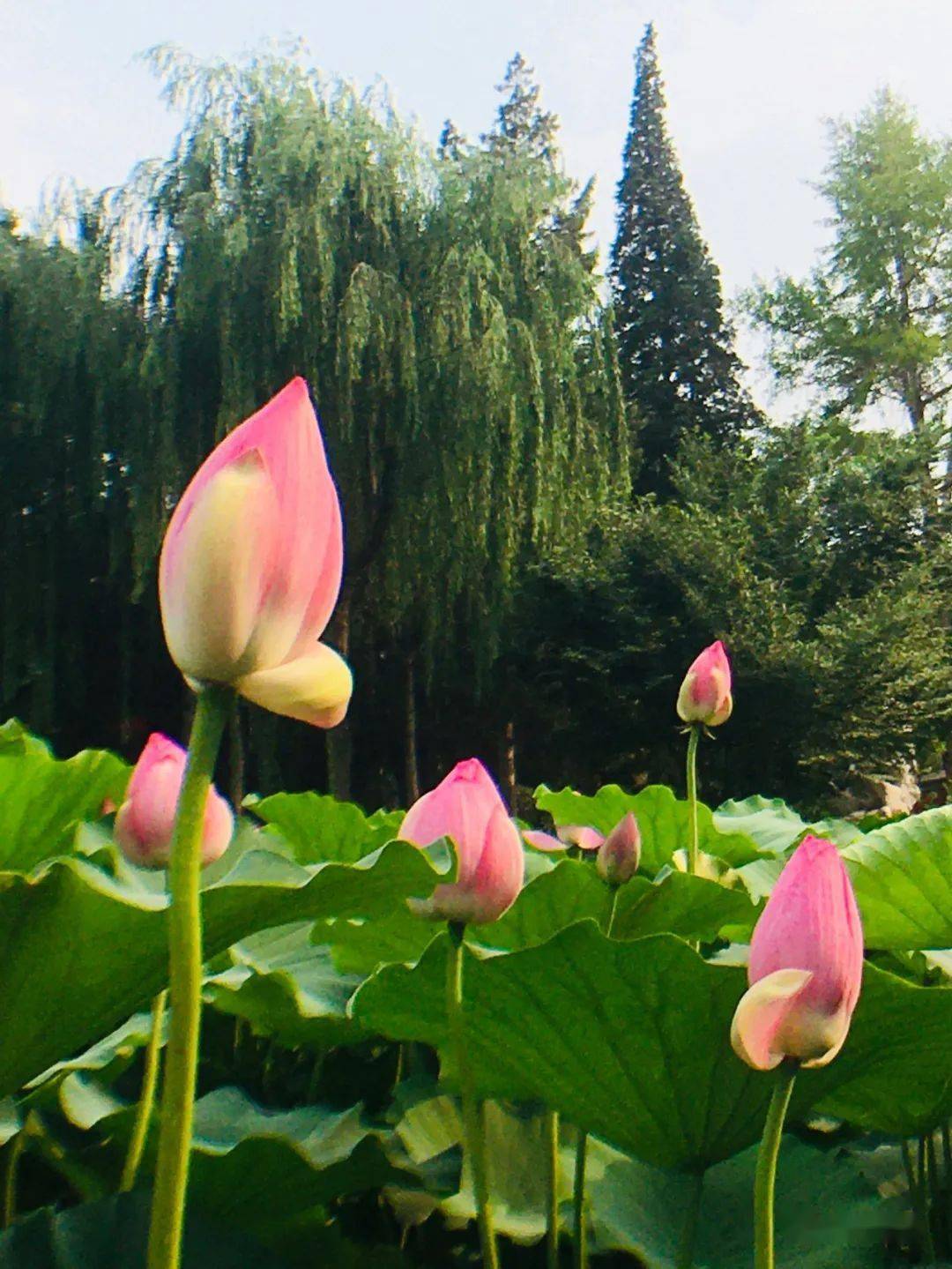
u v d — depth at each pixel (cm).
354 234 1520
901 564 1853
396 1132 135
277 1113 144
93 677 1789
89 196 1520
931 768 1927
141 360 1467
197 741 64
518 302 1578
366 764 1933
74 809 208
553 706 1761
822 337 2716
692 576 1681
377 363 1472
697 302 3033
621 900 171
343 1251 118
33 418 1504
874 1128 138
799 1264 117
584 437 1647
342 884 93
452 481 1485
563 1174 138
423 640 1611
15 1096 140
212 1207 116
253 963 165
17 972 89
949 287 2666
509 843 106
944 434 2150
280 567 65
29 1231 92
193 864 63
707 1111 114
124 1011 97
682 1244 114
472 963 109
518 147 1645
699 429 2838
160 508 1459
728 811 401
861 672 1580
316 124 1484
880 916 183
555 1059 115
